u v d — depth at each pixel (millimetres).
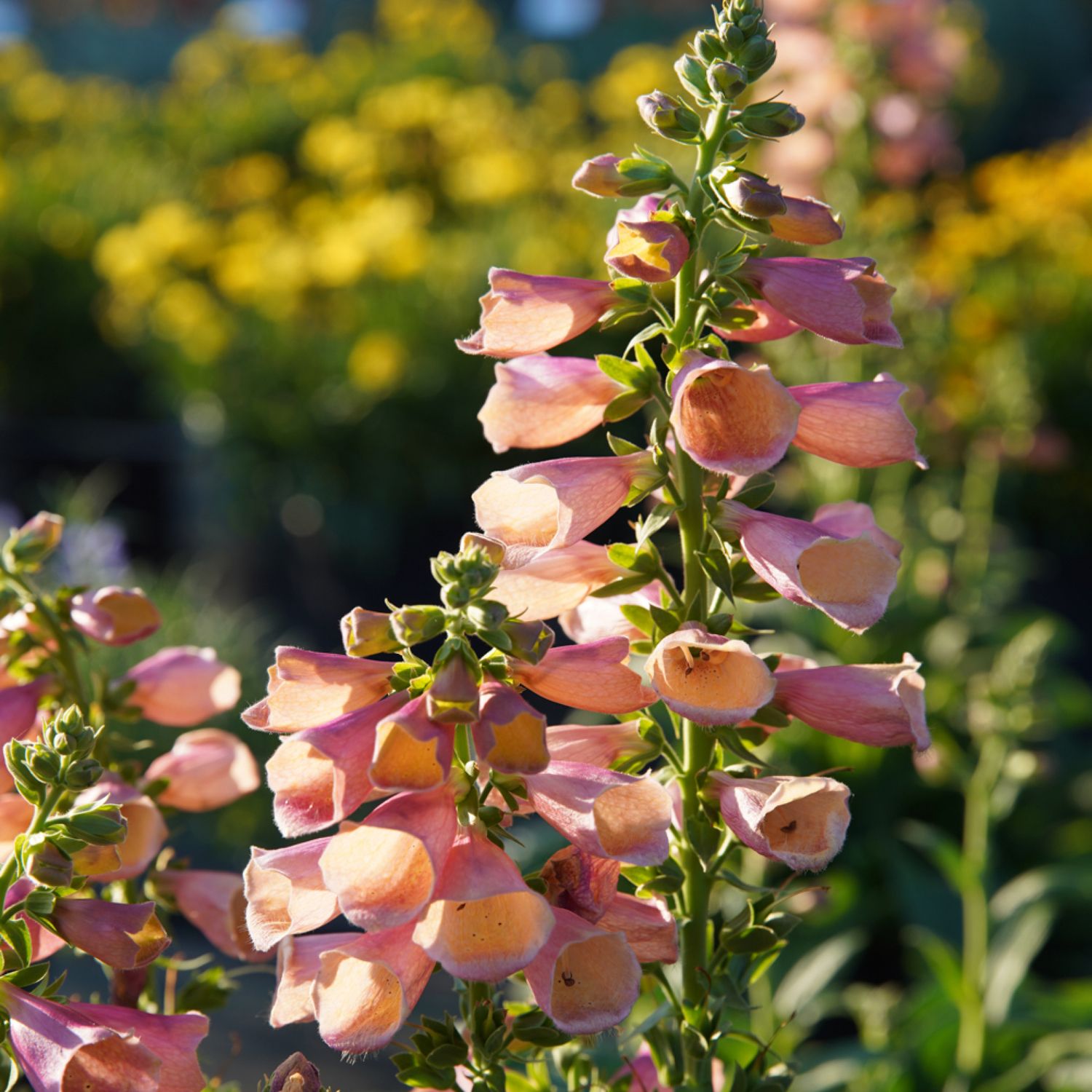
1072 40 18250
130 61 19188
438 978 2568
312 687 1073
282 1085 1071
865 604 1202
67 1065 1103
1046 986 4551
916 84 4863
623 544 1271
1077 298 7598
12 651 1477
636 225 1148
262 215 8086
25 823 1307
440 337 6855
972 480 5480
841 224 1209
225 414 7004
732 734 1252
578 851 1154
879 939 4586
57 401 8422
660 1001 1532
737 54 1223
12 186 8578
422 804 1033
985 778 3414
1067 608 7527
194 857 5105
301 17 21000
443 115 9227
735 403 1180
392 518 6945
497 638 1025
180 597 5676
